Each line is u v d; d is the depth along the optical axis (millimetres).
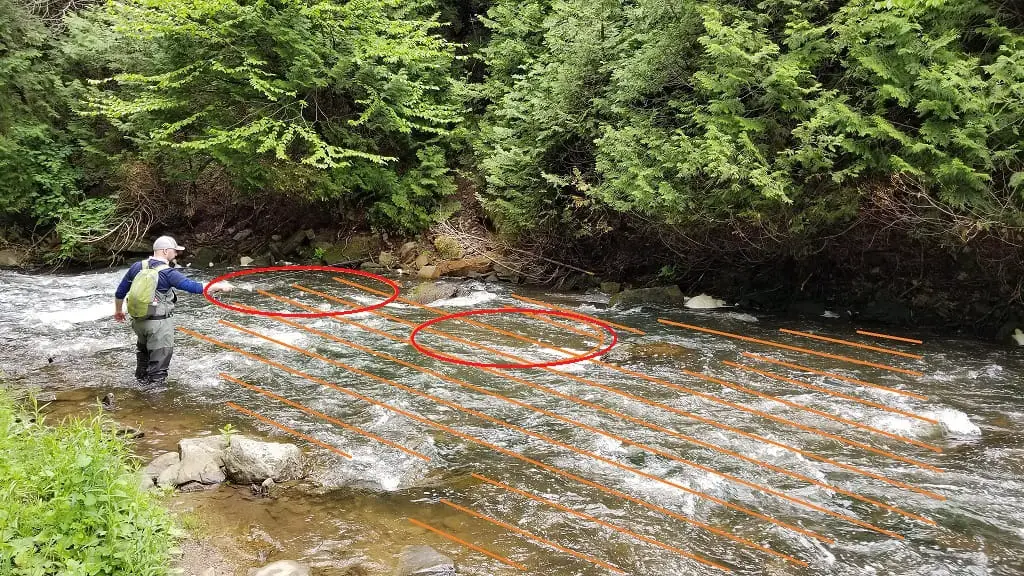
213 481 4484
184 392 6414
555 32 13469
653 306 11328
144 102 14070
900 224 8984
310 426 5648
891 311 10422
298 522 3990
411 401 6375
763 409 6234
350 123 14531
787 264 11438
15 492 2973
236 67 13875
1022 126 7648
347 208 16672
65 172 15805
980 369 7633
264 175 14977
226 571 3395
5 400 5238
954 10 8367
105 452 3303
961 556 3746
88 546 2812
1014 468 4945
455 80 16922
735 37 8891
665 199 9398
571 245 13688
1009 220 7746
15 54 15453
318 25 14656
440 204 16312
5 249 15078
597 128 12586
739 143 9031
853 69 8875
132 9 14398
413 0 16969
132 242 15766
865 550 3807
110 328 8898
